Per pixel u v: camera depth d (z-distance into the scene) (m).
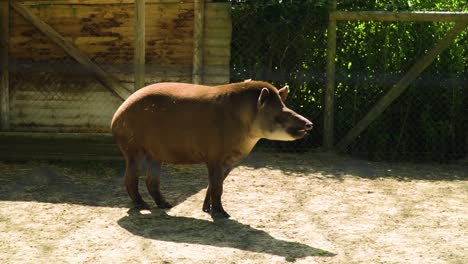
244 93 5.66
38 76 8.34
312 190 6.85
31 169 7.51
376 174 7.72
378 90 8.71
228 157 5.77
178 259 4.66
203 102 5.69
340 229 5.51
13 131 8.38
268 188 6.87
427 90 8.61
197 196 6.50
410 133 8.73
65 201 6.23
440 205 6.38
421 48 8.59
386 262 4.71
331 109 8.64
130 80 8.34
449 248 5.06
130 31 8.27
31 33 8.27
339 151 8.70
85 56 8.30
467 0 8.88
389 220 5.82
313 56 8.75
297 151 8.75
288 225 5.58
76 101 8.38
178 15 8.27
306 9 8.53
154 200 6.10
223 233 5.31
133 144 5.93
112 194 6.53
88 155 7.88
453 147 8.70
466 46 8.62
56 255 4.73
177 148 5.77
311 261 4.68
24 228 5.36
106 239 5.11
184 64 8.36
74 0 8.22
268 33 8.62
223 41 8.35
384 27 8.59
